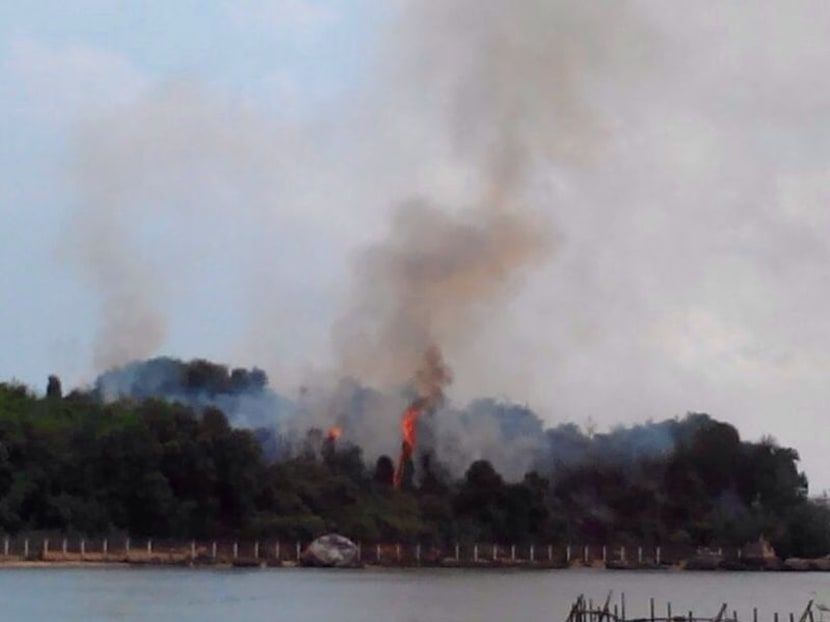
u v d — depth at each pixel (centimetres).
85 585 14950
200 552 18812
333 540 19788
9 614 11925
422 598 14725
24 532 18012
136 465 18775
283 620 12094
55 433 19288
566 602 14625
